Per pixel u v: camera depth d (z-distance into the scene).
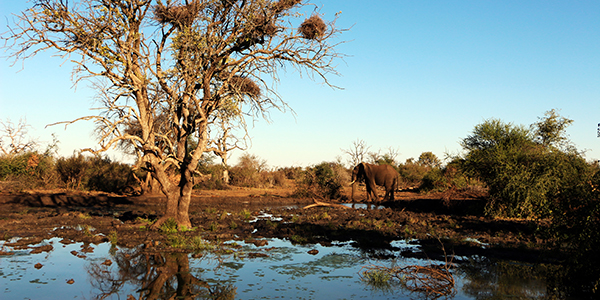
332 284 7.09
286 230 12.66
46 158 26.84
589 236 6.37
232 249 9.82
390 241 11.29
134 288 6.72
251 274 7.65
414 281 7.32
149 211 17.72
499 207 16.30
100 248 9.68
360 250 9.97
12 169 24.67
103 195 22.81
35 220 13.78
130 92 11.19
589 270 6.42
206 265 8.26
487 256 9.30
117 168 27.44
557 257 8.93
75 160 25.97
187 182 12.17
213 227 12.70
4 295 6.21
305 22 11.44
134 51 10.95
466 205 18.94
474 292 6.68
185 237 10.99
